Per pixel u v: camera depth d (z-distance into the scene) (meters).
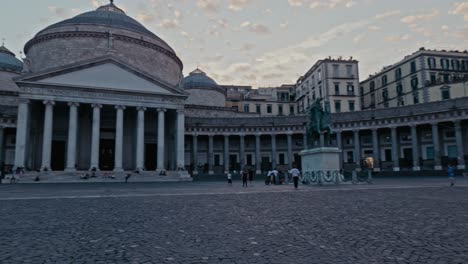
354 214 11.48
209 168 65.56
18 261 6.15
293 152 71.38
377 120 61.69
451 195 18.33
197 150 69.44
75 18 65.62
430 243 7.22
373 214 11.43
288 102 99.75
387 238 7.74
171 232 8.77
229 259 6.23
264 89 103.69
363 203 14.73
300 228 9.12
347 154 67.88
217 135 67.56
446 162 55.19
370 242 7.38
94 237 8.19
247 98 97.06
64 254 6.64
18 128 46.44
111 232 8.80
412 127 58.50
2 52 70.44
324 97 78.25
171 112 59.28
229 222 10.23
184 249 6.99
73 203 15.98
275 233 8.51
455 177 44.22
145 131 60.62
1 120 54.16
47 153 47.34
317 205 14.20
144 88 53.69
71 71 50.16
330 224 9.63
